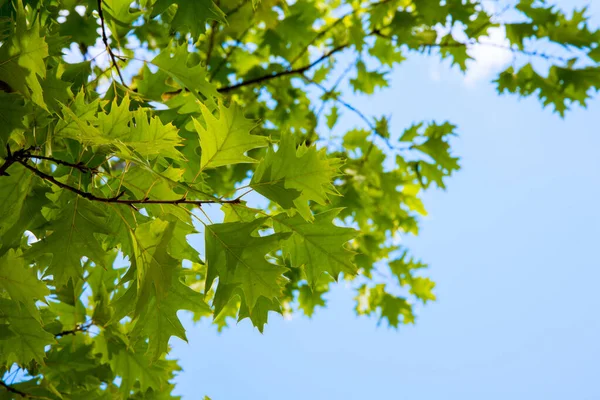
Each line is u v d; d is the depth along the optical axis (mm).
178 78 2125
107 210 1971
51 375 2262
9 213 1894
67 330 2320
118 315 1889
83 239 1904
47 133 1889
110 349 2305
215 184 3494
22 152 1834
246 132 1897
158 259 1858
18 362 2012
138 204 1939
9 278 1903
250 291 1892
